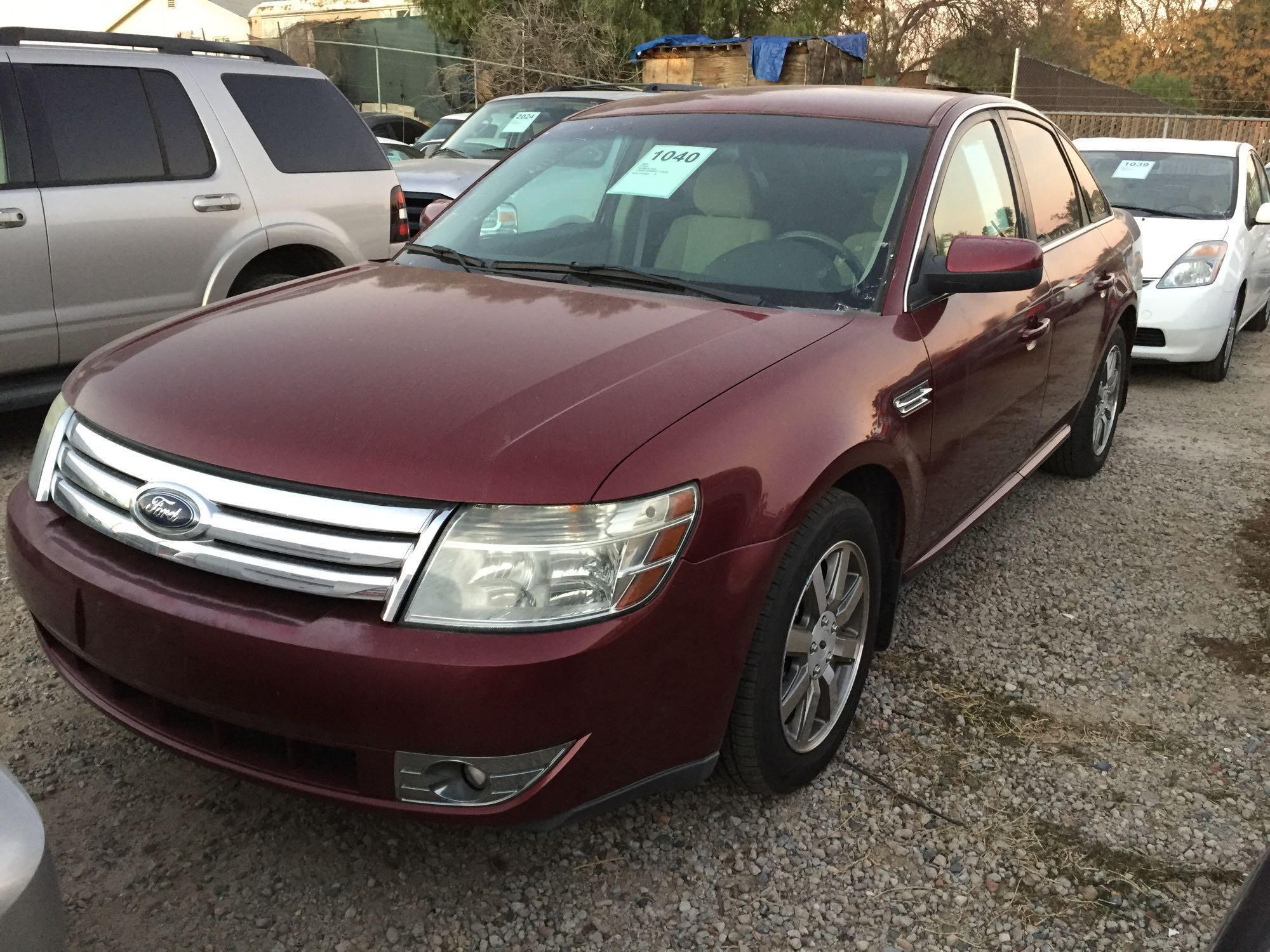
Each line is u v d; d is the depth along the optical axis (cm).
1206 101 3700
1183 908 245
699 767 236
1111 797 283
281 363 242
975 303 331
